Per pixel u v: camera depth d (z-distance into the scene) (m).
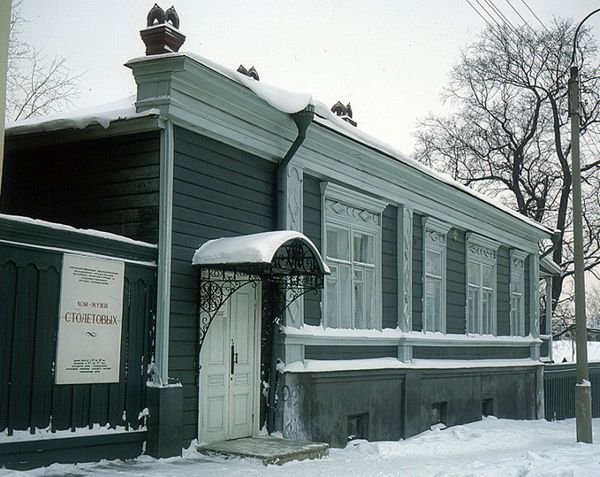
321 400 13.07
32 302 8.49
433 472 10.45
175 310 10.34
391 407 15.29
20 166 11.45
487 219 20.73
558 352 41.28
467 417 18.66
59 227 8.83
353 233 14.80
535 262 24.70
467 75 38.66
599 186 35.38
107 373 9.30
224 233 11.37
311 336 12.96
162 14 11.24
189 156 10.75
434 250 17.97
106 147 10.76
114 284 9.48
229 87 10.99
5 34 6.20
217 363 11.14
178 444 10.12
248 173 12.01
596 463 11.87
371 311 15.30
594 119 35.66
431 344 17.33
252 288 12.00
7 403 8.18
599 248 35.28
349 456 12.05
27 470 8.34
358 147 14.14
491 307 21.39
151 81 10.40
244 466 9.95
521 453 13.98
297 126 12.13
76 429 8.90
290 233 10.84
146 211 10.33
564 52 35.84
